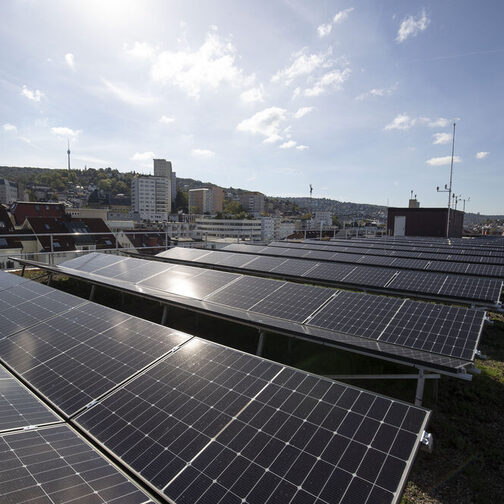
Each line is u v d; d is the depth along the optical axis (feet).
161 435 14.71
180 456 13.56
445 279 46.01
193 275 42.75
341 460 12.83
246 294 35.40
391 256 72.08
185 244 109.70
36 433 14.52
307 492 11.69
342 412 15.15
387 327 26.84
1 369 21.44
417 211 193.57
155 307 44.11
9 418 15.39
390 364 29.25
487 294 40.24
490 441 21.25
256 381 17.58
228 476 12.51
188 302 32.91
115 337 23.71
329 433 14.10
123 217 414.41
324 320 28.81
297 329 26.43
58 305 31.22
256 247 84.48
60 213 205.77
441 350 23.35
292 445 13.65
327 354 31.40
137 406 16.63
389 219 199.52
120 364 20.39
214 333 36.40
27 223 146.20
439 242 121.49
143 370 19.42
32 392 18.97
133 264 49.34
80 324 26.53
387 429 14.05
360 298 32.22
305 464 12.76
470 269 57.16
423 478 18.34
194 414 15.72
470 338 24.17
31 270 59.88
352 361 30.22
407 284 46.16
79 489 11.45
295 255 73.00
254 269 57.77
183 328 37.96
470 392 26.05
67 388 18.85
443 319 27.02
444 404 24.70
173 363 19.75
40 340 24.98
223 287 37.78
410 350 23.68
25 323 28.43
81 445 14.30
